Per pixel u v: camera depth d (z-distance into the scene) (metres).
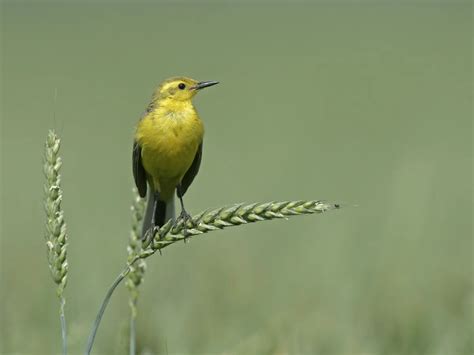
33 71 40.44
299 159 23.73
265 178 21.03
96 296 10.23
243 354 8.73
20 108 32.41
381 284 11.05
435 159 21.27
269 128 28.72
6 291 10.70
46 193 5.22
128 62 43.09
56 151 5.28
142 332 8.96
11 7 59.12
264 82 37.59
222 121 30.27
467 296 10.59
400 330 9.57
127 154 25.23
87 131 28.53
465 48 38.75
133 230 6.23
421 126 26.98
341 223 15.28
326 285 11.09
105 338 8.91
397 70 33.91
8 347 8.77
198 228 5.25
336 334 9.38
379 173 21.44
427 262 12.44
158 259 12.11
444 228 14.93
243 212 5.05
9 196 19.61
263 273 12.02
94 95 34.91
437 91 30.86
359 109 29.39
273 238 14.77
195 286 10.96
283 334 9.07
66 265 5.21
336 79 33.28
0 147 26.17
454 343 9.02
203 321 9.70
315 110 30.92
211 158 23.70
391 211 14.61
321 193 19.27
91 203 18.22
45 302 9.85
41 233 15.73
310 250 13.20
